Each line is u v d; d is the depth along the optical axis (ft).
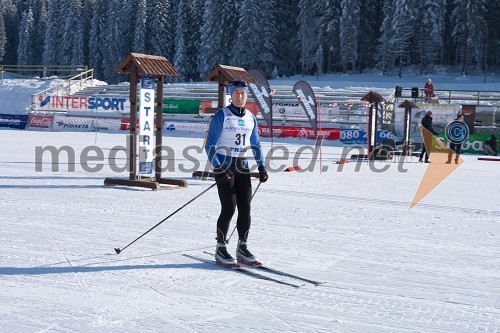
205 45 236.02
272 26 230.89
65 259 16.96
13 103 146.10
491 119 104.47
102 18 304.30
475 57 207.82
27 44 368.48
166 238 20.35
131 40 281.74
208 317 12.19
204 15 236.84
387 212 28.09
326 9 226.99
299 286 14.80
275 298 13.71
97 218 23.94
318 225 23.95
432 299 14.01
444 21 215.10
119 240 19.77
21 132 108.06
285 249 19.22
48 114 130.00
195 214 25.53
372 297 14.05
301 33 225.97
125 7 284.00
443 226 24.61
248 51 224.74
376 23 243.60
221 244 16.79
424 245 20.53
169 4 281.54
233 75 40.27
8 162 49.44
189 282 14.89
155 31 269.03
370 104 66.59
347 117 116.98
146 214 25.22
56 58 331.16
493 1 217.77
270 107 51.49
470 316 12.77
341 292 14.40
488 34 215.51
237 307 12.94
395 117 99.09
